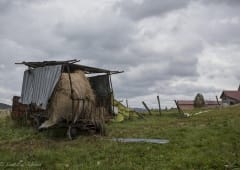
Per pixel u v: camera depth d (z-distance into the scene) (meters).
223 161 12.19
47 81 21.39
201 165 11.98
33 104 23.16
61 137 19.36
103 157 13.37
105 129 20.42
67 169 11.71
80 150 14.63
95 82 26.05
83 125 19.72
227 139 16.17
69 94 19.77
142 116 32.69
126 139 17.44
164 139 17.28
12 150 15.10
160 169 11.50
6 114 32.31
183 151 14.16
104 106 24.97
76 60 19.73
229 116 27.80
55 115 19.59
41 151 14.10
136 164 12.26
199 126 21.69
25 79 25.02
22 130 22.55
